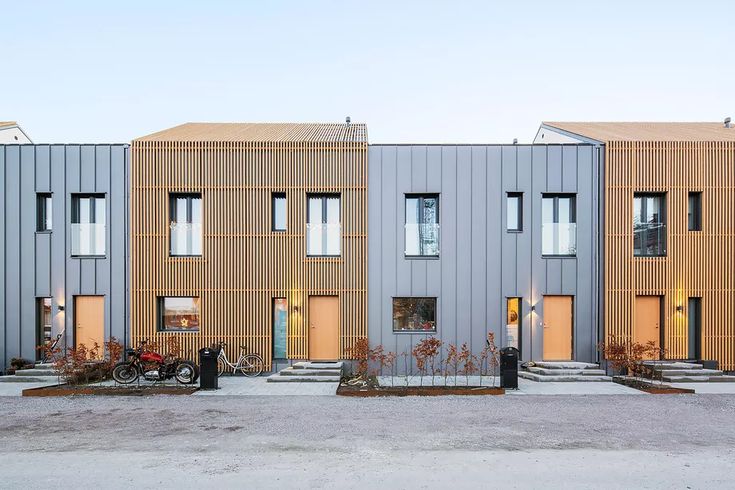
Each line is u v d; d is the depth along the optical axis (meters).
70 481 6.16
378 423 8.83
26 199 14.27
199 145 14.33
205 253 14.26
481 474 6.38
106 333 14.16
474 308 14.23
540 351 14.22
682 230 14.30
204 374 11.99
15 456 7.07
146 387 12.09
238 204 14.32
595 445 7.57
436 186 14.37
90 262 14.23
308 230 14.50
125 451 7.27
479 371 14.15
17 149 14.30
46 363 13.90
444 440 7.81
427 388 11.70
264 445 7.55
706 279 14.27
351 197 14.31
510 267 14.29
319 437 7.96
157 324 14.24
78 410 9.87
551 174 14.43
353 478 6.23
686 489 5.94
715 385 12.69
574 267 14.33
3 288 14.16
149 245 14.20
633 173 14.32
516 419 9.12
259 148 14.36
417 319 14.41
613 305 14.12
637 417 9.28
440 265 14.27
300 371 13.41
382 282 14.26
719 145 14.41
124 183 14.34
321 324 14.38
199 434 8.15
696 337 14.39
